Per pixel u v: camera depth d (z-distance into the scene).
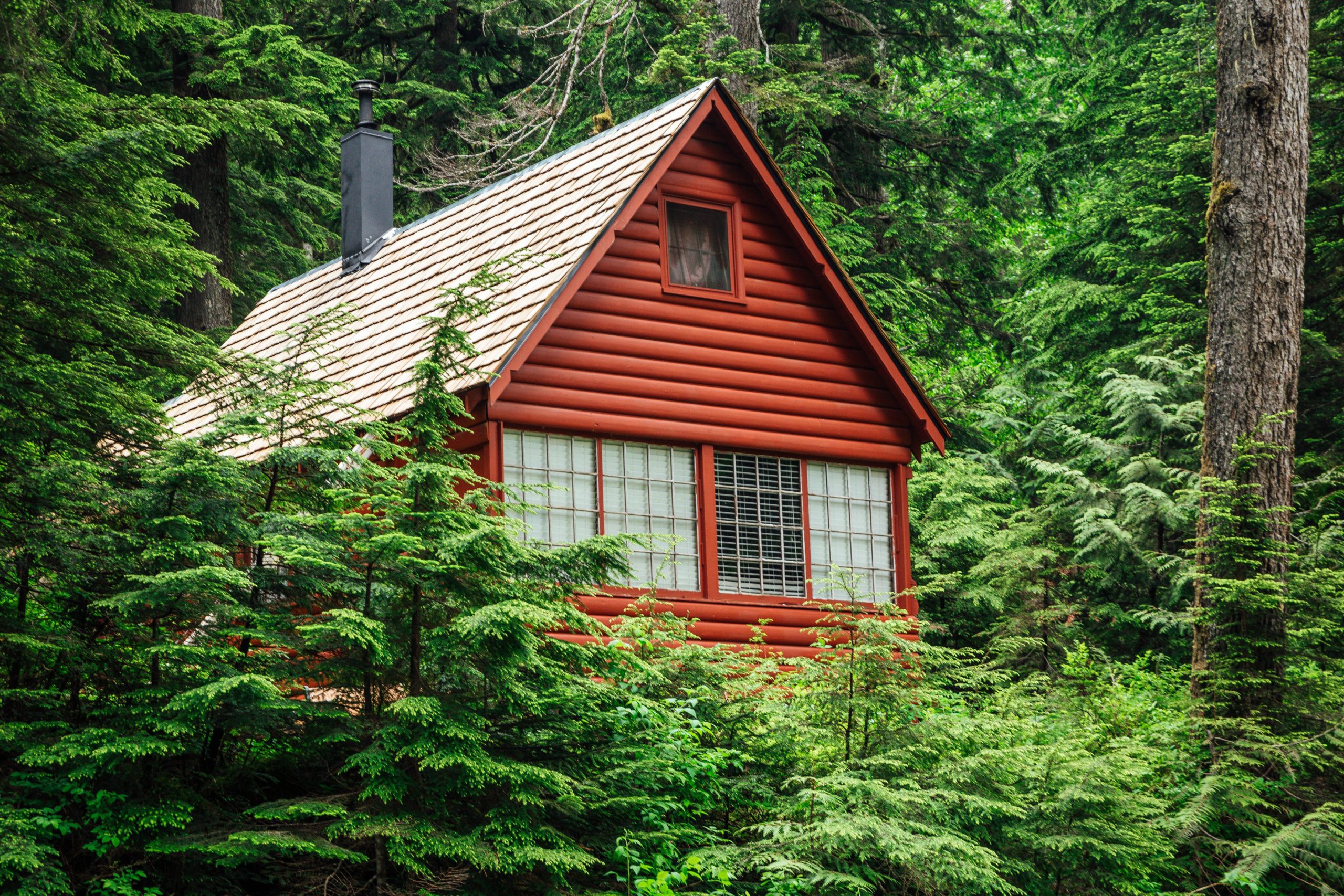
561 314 14.73
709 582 15.19
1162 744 13.30
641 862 9.57
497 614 8.59
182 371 10.48
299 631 9.25
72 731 8.63
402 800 8.77
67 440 9.73
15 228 10.09
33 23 11.12
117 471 9.52
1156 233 23.92
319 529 9.23
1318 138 22.38
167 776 8.77
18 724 8.41
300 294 21.41
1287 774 12.74
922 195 29.23
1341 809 12.25
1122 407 20.98
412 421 9.62
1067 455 23.98
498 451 13.95
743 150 16.33
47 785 8.30
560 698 9.53
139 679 9.23
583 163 17.16
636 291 15.38
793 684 11.55
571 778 9.51
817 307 16.89
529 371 14.33
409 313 16.89
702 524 15.34
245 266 27.94
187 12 22.25
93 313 10.11
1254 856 11.45
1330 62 22.08
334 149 26.53
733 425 15.76
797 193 24.16
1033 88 31.09
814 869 9.48
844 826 9.35
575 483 14.54
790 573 15.98
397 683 9.21
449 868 9.20
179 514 8.91
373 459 14.24
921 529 21.59
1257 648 13.27
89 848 8.12
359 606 9.23
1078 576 20.53
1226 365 13.99
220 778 9.07
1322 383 21.67
